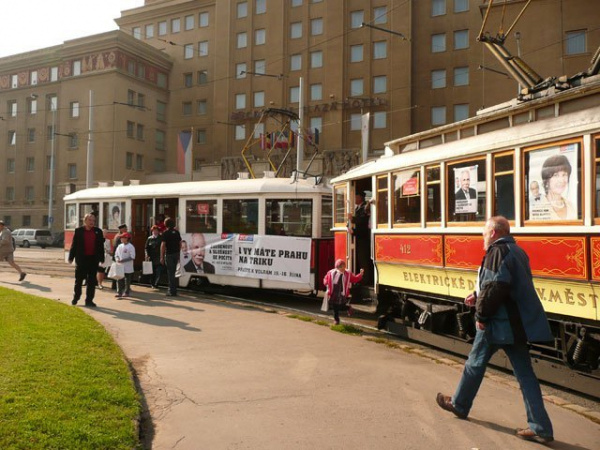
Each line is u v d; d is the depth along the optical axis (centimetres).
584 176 554
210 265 1386
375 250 920
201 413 514
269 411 520
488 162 677
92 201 1719
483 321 452
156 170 5403
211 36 5400
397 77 4288
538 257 602
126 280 1285
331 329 928
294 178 1306
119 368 626
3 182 5631
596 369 562
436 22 4269
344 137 4441
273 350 772
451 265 736
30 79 5506
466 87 4172
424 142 834
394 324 884
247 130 4872
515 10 3472
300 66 4678
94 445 405
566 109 600
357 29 4441
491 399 561
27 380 549
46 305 1070
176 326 938
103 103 4941
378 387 600
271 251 1284
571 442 451
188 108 5484
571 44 3397
